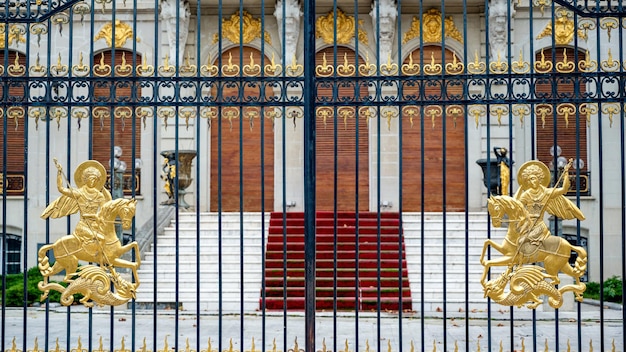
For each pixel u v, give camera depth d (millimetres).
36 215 21125
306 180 8398
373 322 13258
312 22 8484
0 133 20922
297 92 21594
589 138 20891
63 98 8469
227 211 22672
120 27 21578
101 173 8523
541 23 20578
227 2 21766
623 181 8352
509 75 8320
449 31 22031
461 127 22469
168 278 15320
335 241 8305
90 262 8688
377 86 8406
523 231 8258
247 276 15531
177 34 8492
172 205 19156
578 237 8297
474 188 22062
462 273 15453
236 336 11734
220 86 8430
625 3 15547
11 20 8578
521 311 14500
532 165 8328
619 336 11891
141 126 21938
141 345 10867
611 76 8289
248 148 22750
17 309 15102
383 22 21531
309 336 8266
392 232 18062
